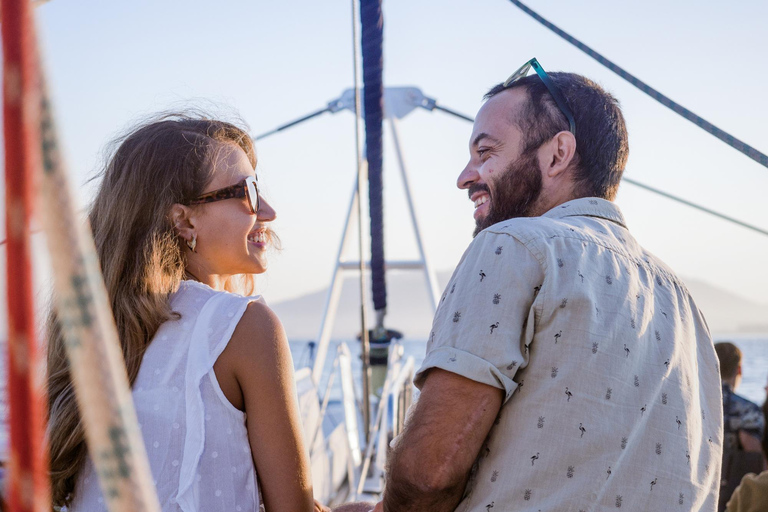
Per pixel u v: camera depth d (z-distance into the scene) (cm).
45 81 30
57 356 139
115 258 141
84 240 32
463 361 116
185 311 140
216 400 134
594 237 129
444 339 120
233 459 134
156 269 140
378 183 436
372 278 481
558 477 115
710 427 138
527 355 119
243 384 138
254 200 154
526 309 120
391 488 120
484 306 119
